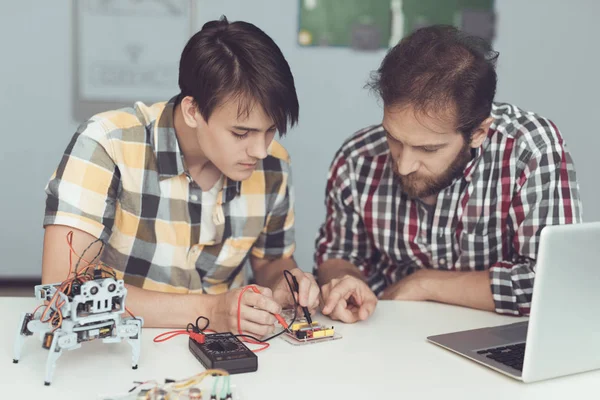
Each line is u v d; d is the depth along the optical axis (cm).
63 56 325
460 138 123
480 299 134
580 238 92
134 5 322
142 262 138
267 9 329
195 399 83
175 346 107
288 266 152
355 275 153
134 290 118
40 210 336
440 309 135
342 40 333
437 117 116
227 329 114
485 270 143
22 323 98
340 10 331
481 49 122
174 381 87
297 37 332
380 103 125
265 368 99
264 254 154
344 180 157
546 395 92
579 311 96
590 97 349
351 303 132
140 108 134
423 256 154
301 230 349
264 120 110
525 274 132
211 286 147
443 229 149
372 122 342
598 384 96
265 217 146
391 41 333
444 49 119
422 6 331
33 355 101
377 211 154
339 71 337
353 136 160
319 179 346
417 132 119
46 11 320
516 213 141
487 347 109
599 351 100
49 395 87
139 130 130
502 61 342
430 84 115
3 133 328
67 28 322
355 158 156
